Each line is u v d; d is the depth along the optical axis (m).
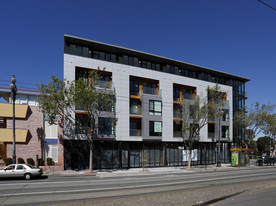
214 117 36.53
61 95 22.08
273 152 43.25
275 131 40.47
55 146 26.73
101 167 27.16
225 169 28.30
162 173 23.50
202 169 27.72
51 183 15.86
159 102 31.55
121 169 27.34
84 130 24.92
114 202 8.72
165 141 31.59
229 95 39.69
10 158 23.62
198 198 9.32
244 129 38.66
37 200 10.25
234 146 39.72
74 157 25.83
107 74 29.09
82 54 27.78
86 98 21.56
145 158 30.30
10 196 11.24
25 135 24.92
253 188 12.02
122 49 29.91
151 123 30.45
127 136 28.72
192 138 28.62
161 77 32.31
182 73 35.81
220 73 39.53
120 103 28.66
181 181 16.47
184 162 33.22
